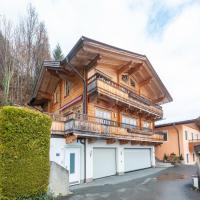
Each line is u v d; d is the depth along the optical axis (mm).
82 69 17516
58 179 10430
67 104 19766
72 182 13711
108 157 17500
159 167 23547
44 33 37812
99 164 16484
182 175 17641
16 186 8125
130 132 18906
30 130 8961
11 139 8250
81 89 17766
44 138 9523
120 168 18234
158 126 29703
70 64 16625
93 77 16516
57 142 13320
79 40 14789
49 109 25312
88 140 15398
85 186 13055
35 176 8852
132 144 20641
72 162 14055
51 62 18406
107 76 19109
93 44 15445
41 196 9031
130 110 21469
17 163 8281
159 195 10742
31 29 36062
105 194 10867
